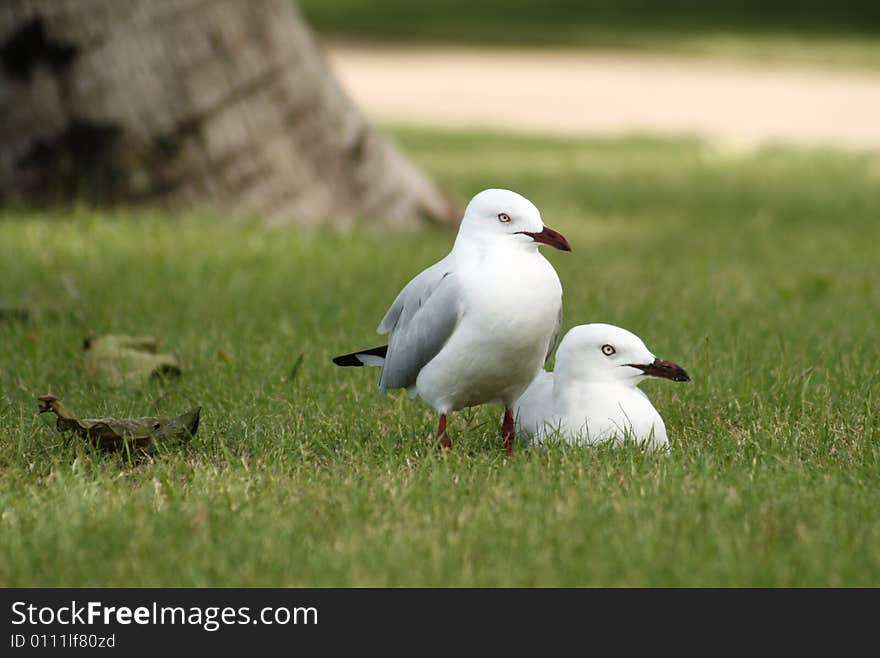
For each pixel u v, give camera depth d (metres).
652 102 46.22
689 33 65.62
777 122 41.25
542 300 8.21
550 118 42.34
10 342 12.16
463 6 73.25
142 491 7.77
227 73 18.98
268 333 12.85
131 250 16.72
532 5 73.50
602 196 25.75
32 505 7.59
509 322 8.17
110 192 18.89
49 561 6.75
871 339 12.68
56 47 18.38
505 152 33.41
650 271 17.27
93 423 8.80
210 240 17.30
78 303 13.50
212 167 19.06
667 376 8.75
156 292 14.64
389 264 16.97
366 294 14.98
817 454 8.79
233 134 19.12
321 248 17.62
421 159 31.70
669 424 9.77
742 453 8.78
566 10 72.12
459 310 8.24
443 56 58.12
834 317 13.96
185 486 8.13
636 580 6.51
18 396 10.48
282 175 19.53
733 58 57.69
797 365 11.27
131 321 13.18
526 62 56.62
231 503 7.59
